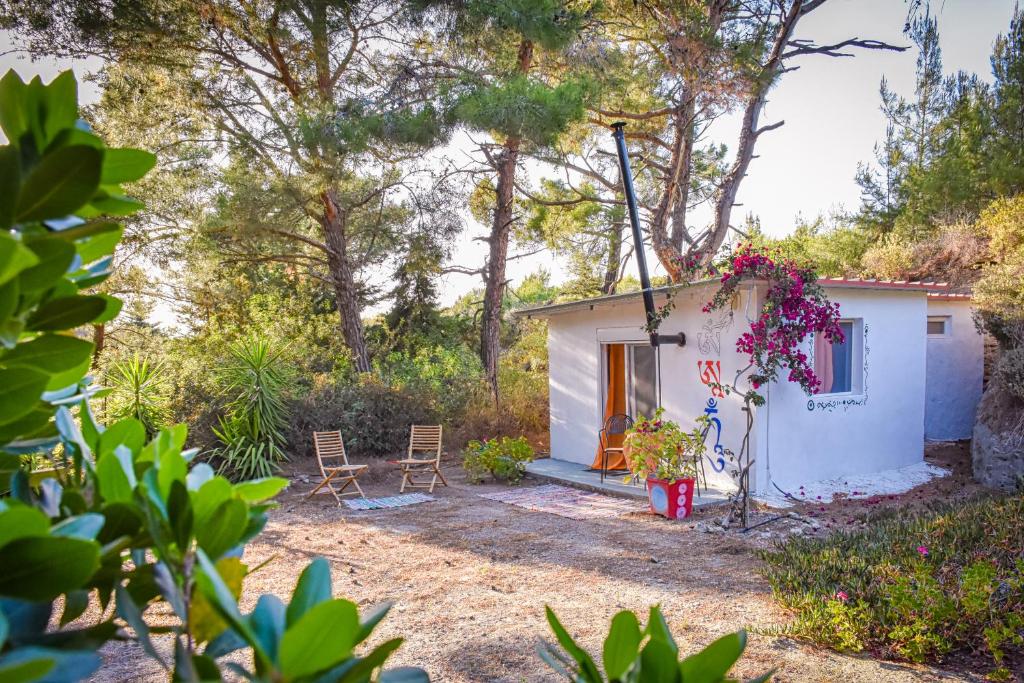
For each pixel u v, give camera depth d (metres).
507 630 4.74
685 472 8.38
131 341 18.03
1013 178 13.27
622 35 14.74
